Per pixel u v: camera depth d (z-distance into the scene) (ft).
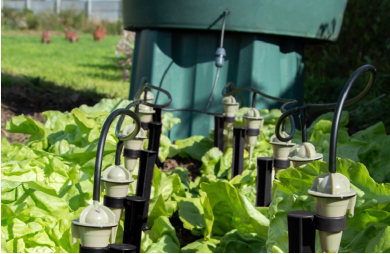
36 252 5.72
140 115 8.07
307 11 12.85
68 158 7.77
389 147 8.86
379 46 24.81
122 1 14.44
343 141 9.47
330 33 13.93
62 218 5.89
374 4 24.47
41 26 94.27
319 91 21.57
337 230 3.89
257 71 12.92
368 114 17.48
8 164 6.81
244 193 7.56
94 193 4.23
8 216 5.71
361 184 5.24
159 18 12.69
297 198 5.25
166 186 7.89
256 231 6.37
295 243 4.09
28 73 30.09
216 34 13.03
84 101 20.52
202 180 9.08
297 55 14.29
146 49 13.33
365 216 5.30
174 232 6.47
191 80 13.26
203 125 13.19
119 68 37.52
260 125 8.41
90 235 4.13
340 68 24.89
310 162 5.12
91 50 57.36
